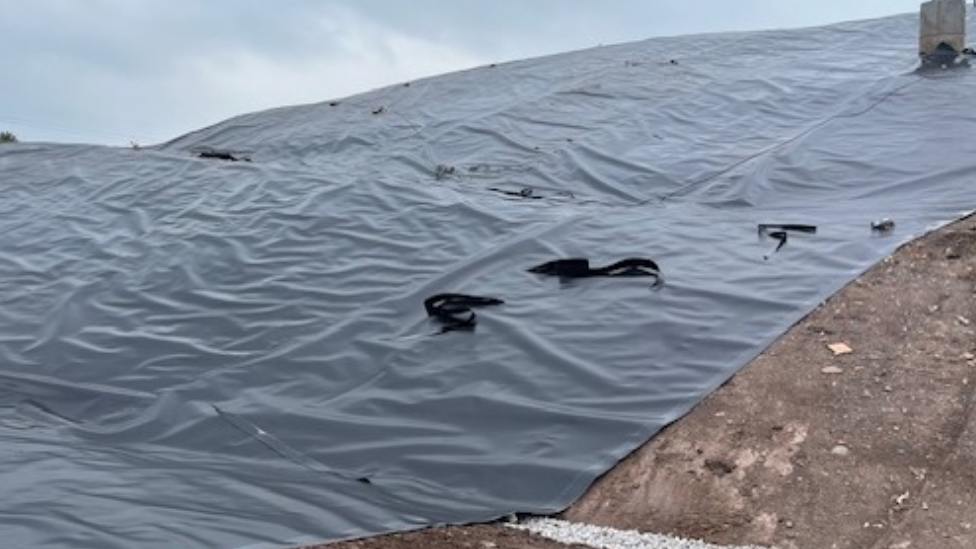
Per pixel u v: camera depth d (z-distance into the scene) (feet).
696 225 25.38
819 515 14.20
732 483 15.16
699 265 22.49
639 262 22.07
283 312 23.38
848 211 25.82
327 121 44.09
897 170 28.43
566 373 18.61
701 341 19.04
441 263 24.61
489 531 14.76
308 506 15.42
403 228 26.89
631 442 16.39
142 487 16.07
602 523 14.97
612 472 15.90
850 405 16.44
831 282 20.72
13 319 25.32
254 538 14.02
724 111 36.11
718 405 17.06
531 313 21.06
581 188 31.04
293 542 14.01
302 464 17.56
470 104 41.42
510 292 22.40
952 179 27.07
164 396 20.48
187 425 19.39
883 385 16.85
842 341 18.43
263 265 25.89
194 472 17.12
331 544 14.02
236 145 43.86
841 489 14.60
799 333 18.94
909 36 44.19
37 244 30.25
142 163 36.52
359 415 18.63
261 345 22.12
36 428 19.95
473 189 30.50
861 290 20.26
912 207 25.17
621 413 17.15
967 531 13.43
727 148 32.55
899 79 35.81
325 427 18.42
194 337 23.03
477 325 20.80
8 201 34.94
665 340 19.27
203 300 24.62
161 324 23.86
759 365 18.03
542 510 15.39
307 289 24.23
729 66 41.98
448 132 37.70
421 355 20.16
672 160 31.81
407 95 46.19
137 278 26.35
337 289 24.04
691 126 35.19
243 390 20.33
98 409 21.04
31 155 42.01
